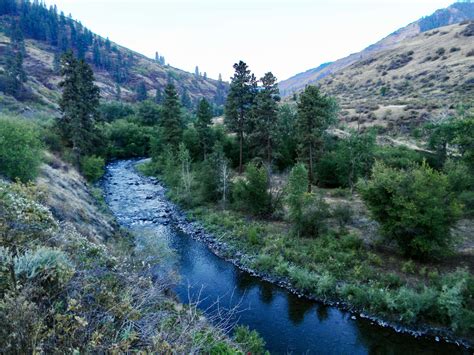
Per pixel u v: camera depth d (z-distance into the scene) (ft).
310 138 100.22
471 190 86.07
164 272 34.09
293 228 76.33
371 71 395.75
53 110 237.66
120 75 513.45
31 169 58.23
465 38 337.93
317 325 47.91
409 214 57.06
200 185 109.81
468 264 58.44
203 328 17.56
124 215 94.58
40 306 12.44
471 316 44.57
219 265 67.31
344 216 76.07
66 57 116.67
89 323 12.52
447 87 247.29
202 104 148.05
